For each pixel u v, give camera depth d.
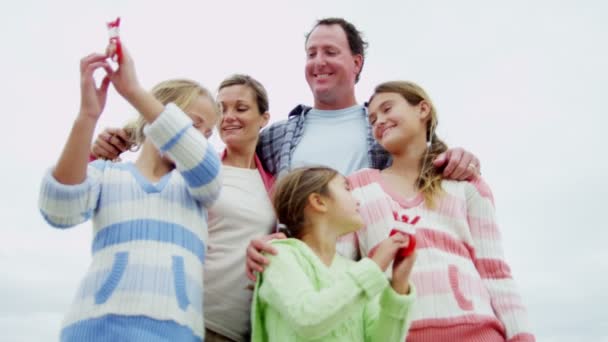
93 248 2.34
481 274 2.86
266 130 3.99
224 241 3.04
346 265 2.58
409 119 3.12
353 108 4.09
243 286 2.96
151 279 2.21
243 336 2.94
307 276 2.35
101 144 2.75
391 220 2.87
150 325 2.15
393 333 2.28
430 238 2.78
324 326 2.12
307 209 2.54
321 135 3.93
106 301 2.16
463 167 3.00
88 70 2.21
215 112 2.78
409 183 3.08
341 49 4.26
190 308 2.28
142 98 2.28
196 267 2.38
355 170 3.71
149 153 2.59
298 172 2.64
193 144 2.34
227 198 3.15
